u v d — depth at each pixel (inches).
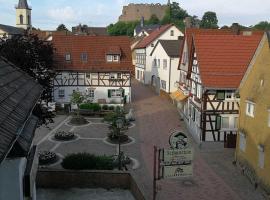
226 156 1065.5
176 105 1737.2
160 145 1155.3
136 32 4050.2
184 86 1450.5
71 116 1544.0
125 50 1801.2
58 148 1115.3
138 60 2719.0
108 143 1173.7
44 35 3152.1
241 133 927.0
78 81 1718.8
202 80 1078.4
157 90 2144.4
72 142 1181.1
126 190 775.7
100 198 730.8
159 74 2089.1
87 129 1346.0
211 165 986.7
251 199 784.3
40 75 914.1
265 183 791.7
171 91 1924.2
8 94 406.3
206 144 1126.4
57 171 772.0
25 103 423.5
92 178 777.6
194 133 1221.7
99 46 1793.8
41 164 945.5
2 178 361.4
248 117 897.5
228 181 880.3
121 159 901.2
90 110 1551.4
